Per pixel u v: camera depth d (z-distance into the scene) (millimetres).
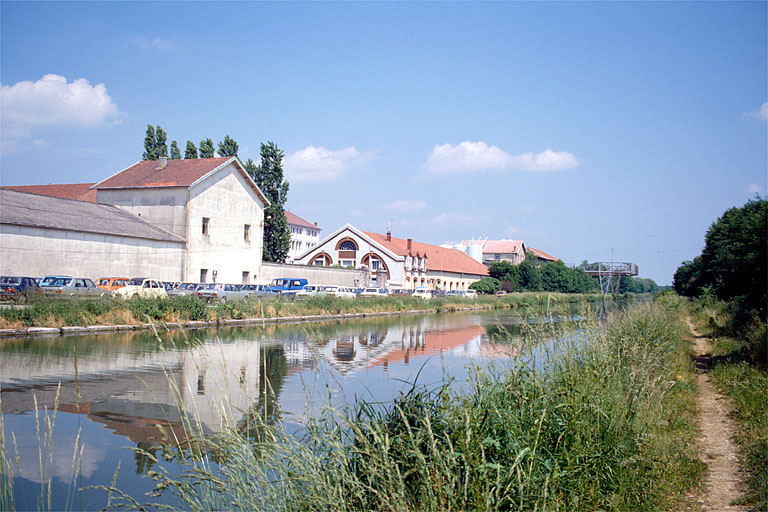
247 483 5012
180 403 5359
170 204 44875
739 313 24859
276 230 62812
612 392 7250
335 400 9984
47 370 14578
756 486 6520
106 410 10656
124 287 33406
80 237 37094
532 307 8422
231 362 16734
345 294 53906
